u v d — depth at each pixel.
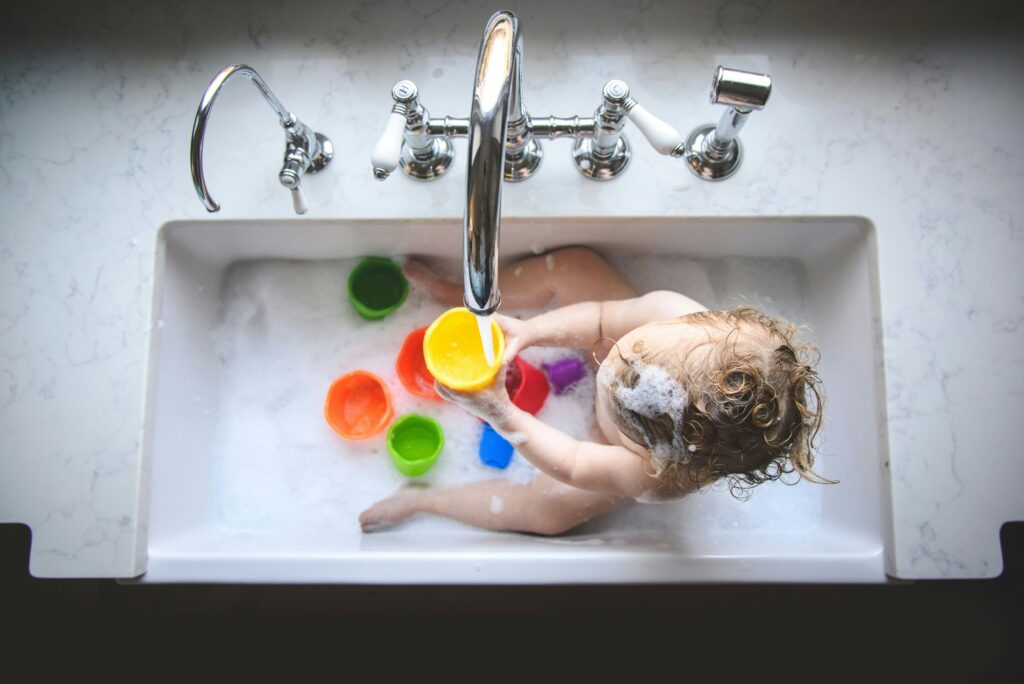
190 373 1.06
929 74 0.99
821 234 1.01
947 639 1.25
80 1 1.00
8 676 1.25
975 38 0.99
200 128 0.76
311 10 1.00
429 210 0.96
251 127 0.97
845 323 1.03
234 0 1.00
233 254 1.10
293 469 1.14
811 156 0.97
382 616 1.28
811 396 1.03
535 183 0.96
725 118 0.89
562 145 0.97
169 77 0.99
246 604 1.27
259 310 1.16
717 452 0.88
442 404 1.18
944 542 0.91
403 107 0.83
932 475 0.92
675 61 0.99
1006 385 0.94
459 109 0.98
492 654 1.27
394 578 0.91
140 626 1.27
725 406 0.84
